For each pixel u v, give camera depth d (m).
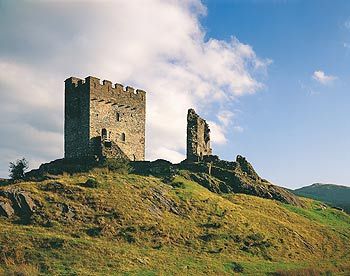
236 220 66.38
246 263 53.69
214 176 87.81
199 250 55.59
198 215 65.81
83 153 87.12
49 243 49.72
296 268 54.34
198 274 48.12
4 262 45.50
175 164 91.00
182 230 59.88
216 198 74.75
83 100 88.56
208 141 99.81
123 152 88.69
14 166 83.69
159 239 56.12
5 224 54.69
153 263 49.12
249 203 78.31
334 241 69.69
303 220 76.12
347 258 62.81
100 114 88.50
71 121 90.50
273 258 57.88
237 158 96.00
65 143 91.19
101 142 86.25
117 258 48.50
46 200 60.53
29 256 46.88
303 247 64.38
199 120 95.12
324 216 84.06
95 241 52.31
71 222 56.66
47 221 56.00
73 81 91.44
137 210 62.28
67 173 77.38
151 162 87.19
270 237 63.91
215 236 59.66
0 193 59.75
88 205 60.97
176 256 52.53
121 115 92.19
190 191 74.12
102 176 73.88
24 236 50.62
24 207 58.19
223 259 54.00
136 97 95.44
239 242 59.81
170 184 76.44
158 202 66.56
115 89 91.69
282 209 79.25
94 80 88.25
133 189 68.88
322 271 52.06
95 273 44.25
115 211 60.34
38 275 42.75
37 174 80.31
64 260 46.62
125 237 55.09
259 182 89.81
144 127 96.44
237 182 86.19
